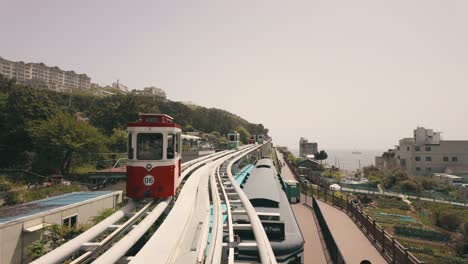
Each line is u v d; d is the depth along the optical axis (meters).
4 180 24.56
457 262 23.61
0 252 8.98
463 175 72.25
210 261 5.43
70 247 6.34
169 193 10.38
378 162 98.50
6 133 33.22
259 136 83.25
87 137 32.97
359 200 47.25
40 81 137.88
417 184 58.19
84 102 82.31
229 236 7.21
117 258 5.82
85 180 27.58
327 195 29.17
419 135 82.00
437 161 76.50
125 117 54.50
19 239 9.69
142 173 10.22
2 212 11.01
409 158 80.25
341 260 12.14
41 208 11.79
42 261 5.44
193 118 108.44
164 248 6.10
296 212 23.12
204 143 53.44
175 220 8.15
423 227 34.09
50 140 29.91
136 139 10.32
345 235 16.19
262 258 5.75
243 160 37.81
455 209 43.47
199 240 6.57
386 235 13.12
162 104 101.06
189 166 22.48
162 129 10.38
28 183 26.19
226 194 12.51
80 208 13.26
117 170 27.27
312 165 76.81
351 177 84.94
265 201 12.07
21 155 32.72
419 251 26.03
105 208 15.61
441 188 59.16
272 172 21.86
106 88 161.12
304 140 170.50
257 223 7.97
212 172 19.64
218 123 119.81
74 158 32.53
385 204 46.31
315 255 14.30
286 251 8.26
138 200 10.58
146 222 7.98
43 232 10.55
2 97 37.06
